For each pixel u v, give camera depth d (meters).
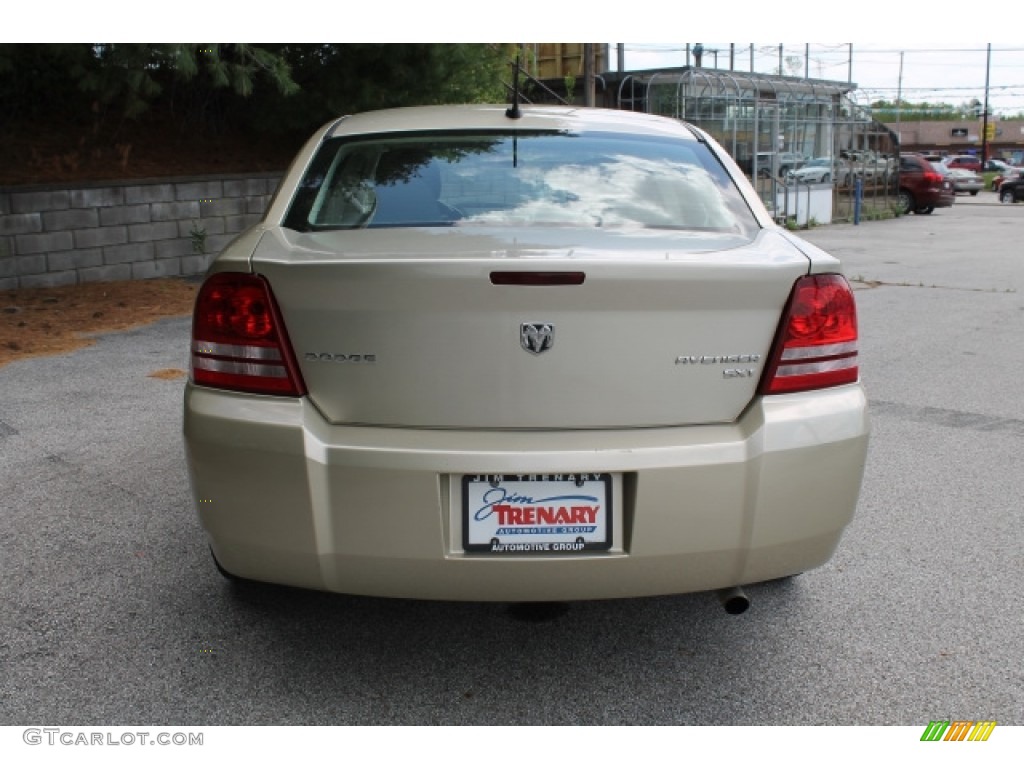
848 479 2.62
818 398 2.59
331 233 2.85
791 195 23.95
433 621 3.15
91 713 2.61
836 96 26.34
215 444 2.51
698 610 3.25
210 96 13.14
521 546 2.46
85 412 5.62
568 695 2.73
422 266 2.37
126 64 9.09
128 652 2.93
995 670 2.89
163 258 11.39
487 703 2.68
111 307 9.34
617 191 3.11
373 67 12.81
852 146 27.20
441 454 2.40
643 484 2.43
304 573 2.52
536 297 2.38
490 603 3.28
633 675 2.84
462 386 2.43
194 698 2.69
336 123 3.56
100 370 6.74
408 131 3.41
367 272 2.38
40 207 10.23
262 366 2.49
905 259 16.02
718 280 2.44
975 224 25.92
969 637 3.09
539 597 2.51
